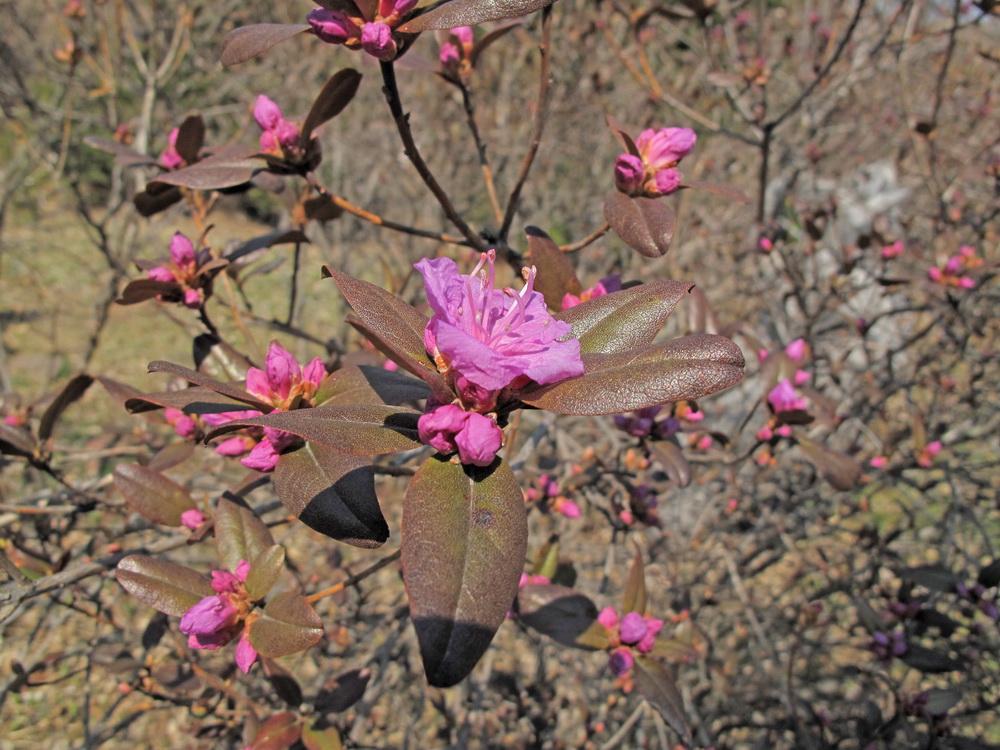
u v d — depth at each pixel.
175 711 4.65
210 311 5.61
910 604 3.07
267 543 1.90
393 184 6.24
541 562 2.47
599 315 1.42
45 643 4.03
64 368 8.50
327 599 3.73
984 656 3.81
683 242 5.44
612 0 4.43
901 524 5.07
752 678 4.51
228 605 1.63
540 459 3.30
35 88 9.20
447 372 1.27
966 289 3.65
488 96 6.67
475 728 3.77
